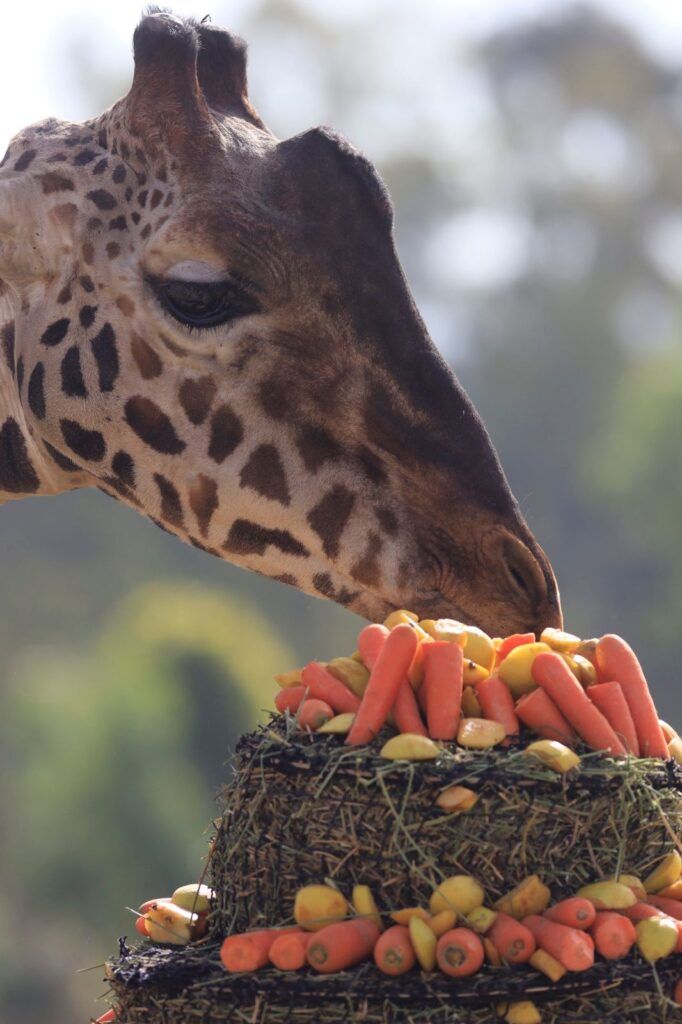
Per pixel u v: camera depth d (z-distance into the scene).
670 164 82.19
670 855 5.40
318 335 6.90
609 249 80.38
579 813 5.22
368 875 5.20
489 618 6.87
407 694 5.44
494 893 5.18
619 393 72.38
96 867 37.94
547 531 67.88
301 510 7.00
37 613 58.12
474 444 6.91
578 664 5.66
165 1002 5.22
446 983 4.97
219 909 5.63
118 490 7.41
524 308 77.44
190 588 56.91
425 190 79.62
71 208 7.27
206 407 7.05
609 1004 5.06
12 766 43.22
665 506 61.56
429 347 6.96
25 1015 35.56
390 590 6.94
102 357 7.16
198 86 7.24
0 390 7.74
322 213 6.94
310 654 56.62
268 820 5.36
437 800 5.16
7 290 7.58
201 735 40.31
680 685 58.47
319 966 5.05
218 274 6.91
